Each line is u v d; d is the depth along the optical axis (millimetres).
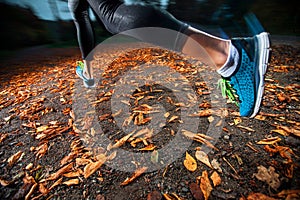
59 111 1785
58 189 955
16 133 1480
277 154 1008
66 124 1539
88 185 961
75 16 1396
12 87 2885
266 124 1270
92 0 945
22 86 2861
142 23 828
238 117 1383
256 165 961
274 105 1503
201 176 944
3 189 976
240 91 1046
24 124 1599
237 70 967
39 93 2379
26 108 1950
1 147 1324
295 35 6441
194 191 873
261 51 950
